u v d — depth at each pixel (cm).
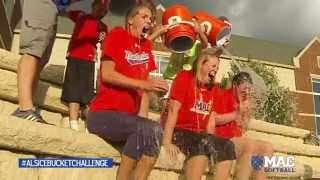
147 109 353
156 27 443
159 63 1938
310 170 595
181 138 374
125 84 321
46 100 408
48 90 411
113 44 337
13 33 1521
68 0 345
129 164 307
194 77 392
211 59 396
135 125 310
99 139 319
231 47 2588
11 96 375
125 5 399
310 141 770
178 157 374
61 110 422
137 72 346
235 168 426
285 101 1670
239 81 467
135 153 306
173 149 364
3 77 371
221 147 378
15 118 275
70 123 395
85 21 421
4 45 1243
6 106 375
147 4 358
